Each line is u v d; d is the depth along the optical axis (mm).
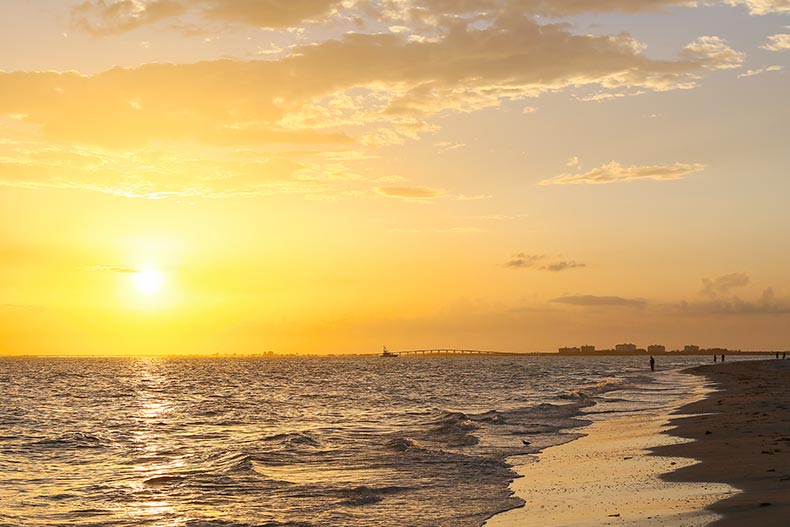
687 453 29156
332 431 44875
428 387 105250
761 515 17312
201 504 23016
